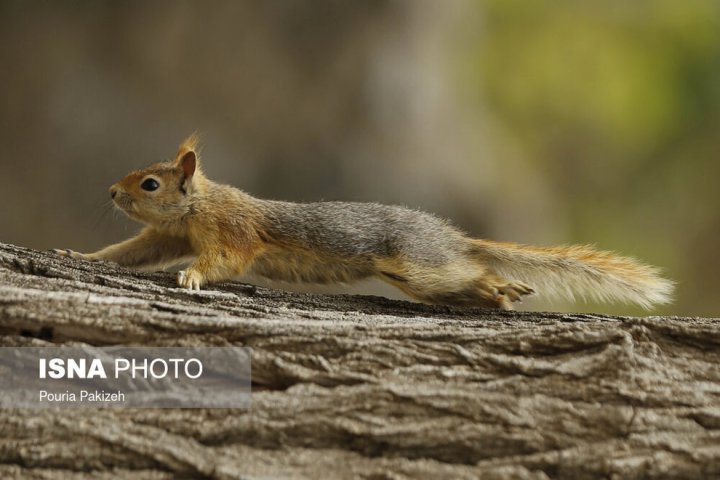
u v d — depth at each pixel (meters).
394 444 6.57
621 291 12.26
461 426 6.62
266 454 6.52
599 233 29.30
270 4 23.97
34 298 7.14
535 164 28.70
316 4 24.06
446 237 12.02
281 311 8.02
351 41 24.48
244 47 23.95
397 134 24.97
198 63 23.83
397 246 11.66
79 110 23.30
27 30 23.02
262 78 24.06
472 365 7.00
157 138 23.67
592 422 6.67
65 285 7.92
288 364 6.96
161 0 23.53
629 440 6.62
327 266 11.79
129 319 7.12
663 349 7.21
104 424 6.48
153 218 11.55
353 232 11.65
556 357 7.07
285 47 24.23
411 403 6.70
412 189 24.83
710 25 31.39
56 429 6.44
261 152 24.30
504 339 7.16
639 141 30.78
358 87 24.61
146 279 9.27
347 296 9.51
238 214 11.55
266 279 12.01
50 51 23.11
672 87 31.08
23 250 9.19
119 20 23.39
